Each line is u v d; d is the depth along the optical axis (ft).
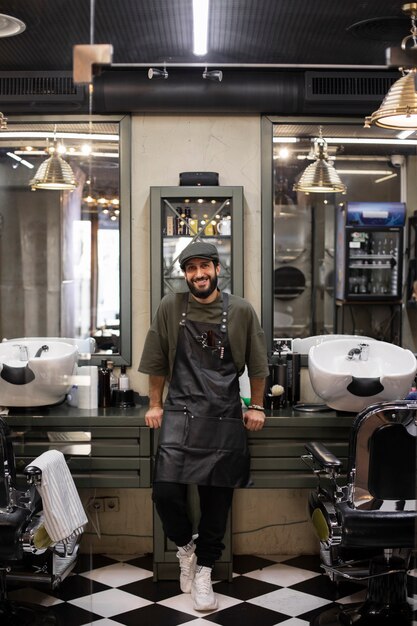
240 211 13.80
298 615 11.89
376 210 14.20
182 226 13.89
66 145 12.48
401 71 12.08
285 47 12.43
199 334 12.21
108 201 14.02
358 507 10.68
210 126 14.21
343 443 12.98
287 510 14.37
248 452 12.26
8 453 10.47
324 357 13.88
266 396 13.64
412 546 10.57
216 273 12.16
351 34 11.76
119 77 13.51
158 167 14.21
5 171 12.28
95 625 11.47
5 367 11.60
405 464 10.55
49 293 12.48
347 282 14.21
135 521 14.35
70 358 11.89
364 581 13.10
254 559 14.25
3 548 10.24
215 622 11.64
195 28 11.65
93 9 10.97
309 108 13.85
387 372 13.80
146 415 12.67
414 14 11.17
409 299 14.28
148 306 14.21
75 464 11.22
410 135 14.08
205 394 12.06
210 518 12.19
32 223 12.51
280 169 14.17
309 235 14.20
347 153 14.16
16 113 12.12
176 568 13.19
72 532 10.62
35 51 11.44
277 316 14.21
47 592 10.57
